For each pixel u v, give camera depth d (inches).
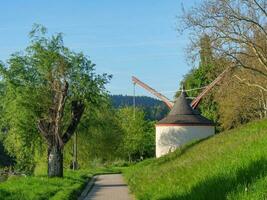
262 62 1654.8
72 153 2657.5
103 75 1567.4
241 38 1628.9
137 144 3690.9
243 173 508.7
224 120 2527.1
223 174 546.0
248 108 2448.3
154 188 783.1
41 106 1488.7
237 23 1631.4
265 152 562.9
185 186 636.1
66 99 1492.4
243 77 1803.6
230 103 2404.0
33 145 1662.2
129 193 1077.8
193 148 1295.5
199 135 2140.7
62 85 1477.6
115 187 1293.1
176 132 2153.1
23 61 1517.0
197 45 1657.2
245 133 1011.3
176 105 2219.5
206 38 1648.6
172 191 663.1
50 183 1194.6
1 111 1622.8
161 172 956.6
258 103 2417.6
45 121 1483.8
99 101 1585.9
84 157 2709.2
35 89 1502.2
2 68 1510.8
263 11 1648.6
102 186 1347.2
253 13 1636.3
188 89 3004.4
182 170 787.4
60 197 906.7
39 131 1542.8
